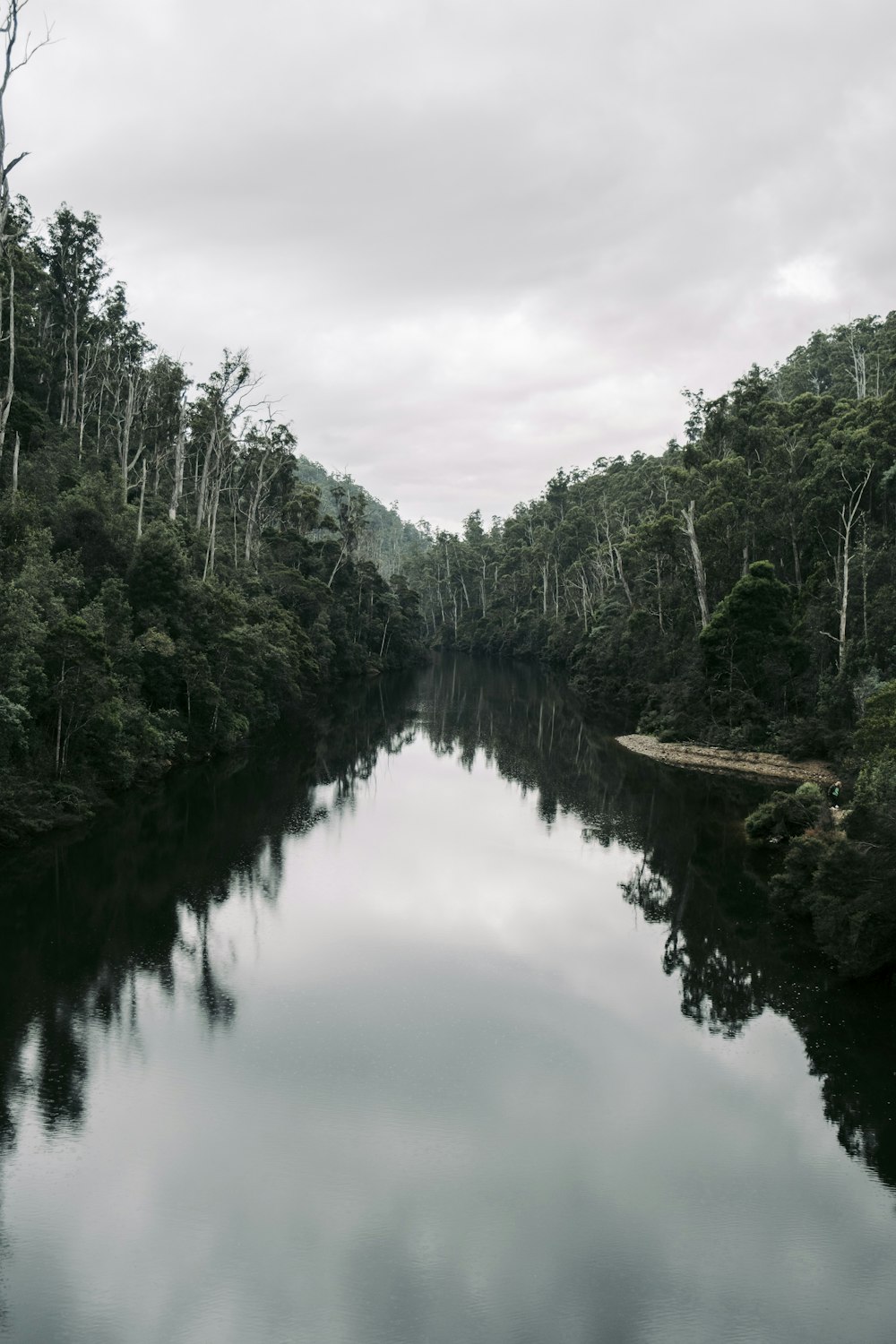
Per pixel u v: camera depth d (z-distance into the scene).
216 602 51.38
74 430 72.94
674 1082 17.77
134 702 42.50
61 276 76.75
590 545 121.00
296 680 67.81
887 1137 16.09
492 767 52.69
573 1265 12.83
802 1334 11.67
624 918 26.94
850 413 65.38
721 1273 12.73
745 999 21.53
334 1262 12.77
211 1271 12.56
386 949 24.16
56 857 30.73
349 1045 18.89
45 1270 12.49
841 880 23.36
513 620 145.75
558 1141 15.74
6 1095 16.66
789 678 56.28
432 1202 14.06
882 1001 21.56
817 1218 13.95
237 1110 16.38
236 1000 20.81
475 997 21.33
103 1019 19.72
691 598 72.69
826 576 58.88
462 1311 11.92
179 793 40.94
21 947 23.44
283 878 29.73
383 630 112.19
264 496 92.38
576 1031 19.77
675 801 43.34
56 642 35.03
